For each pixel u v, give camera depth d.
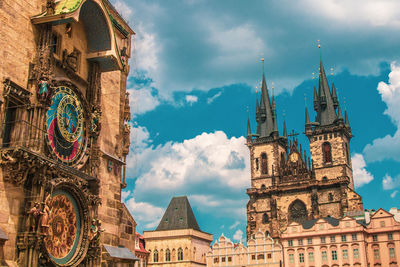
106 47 34.34
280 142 165.50
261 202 154.38
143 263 132.50
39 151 26.75
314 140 153.88
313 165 150.38
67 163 30.16
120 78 40.62
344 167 146.38
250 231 151.12
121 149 39.12
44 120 27.66
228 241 134.00
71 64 31.78
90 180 32.03
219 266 132.12
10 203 25.12
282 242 122.50
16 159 24.89
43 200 26.33
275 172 155.25
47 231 26.25
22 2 28.17
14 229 25.12
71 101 31.12
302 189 147.88
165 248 136.12
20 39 27.64
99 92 34.56
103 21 33.56
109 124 37.78
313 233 118.75
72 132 31.00
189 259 132.62
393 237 111.94
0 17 26.44
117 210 36.91
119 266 35.09
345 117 162.75
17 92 26.66
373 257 112.69
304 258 118.25
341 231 115.06
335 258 114.19
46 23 29.12
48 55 28.66
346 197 140.12
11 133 26.52
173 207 146.12
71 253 29.30
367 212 123.50
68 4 29.31
